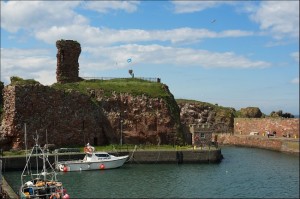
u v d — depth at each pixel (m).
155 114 95.69
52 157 72.69
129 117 95.12
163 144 94.44
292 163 84.81
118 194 54.28
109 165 72.75
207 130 92.75
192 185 61.28
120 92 96.94
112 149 83.81
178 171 72.38
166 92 101.75
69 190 56.19
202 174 70.25
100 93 96.19
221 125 153.25
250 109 162.25
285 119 121.12
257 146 117.50
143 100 96.31
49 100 87.88
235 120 143.75
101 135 93.12
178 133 95.94
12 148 81.62
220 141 136.25
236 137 129.00
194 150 82.06
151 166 77.12
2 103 94.88
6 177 63.41
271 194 56.81
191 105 157.25
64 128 88.81
